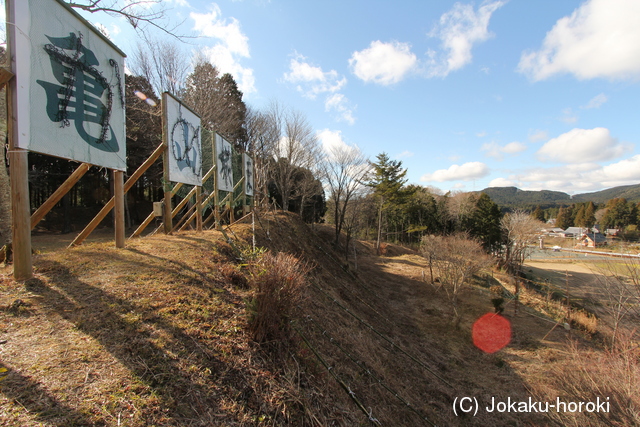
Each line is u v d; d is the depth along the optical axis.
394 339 9.38
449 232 41.06
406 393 6.23
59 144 3.63
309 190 26.67
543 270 29.86
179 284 3.92
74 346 2.43
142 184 23.95
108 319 2.85
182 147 6.77
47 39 3.45
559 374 8.13
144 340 2.72
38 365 2.15
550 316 16.23
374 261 25.72
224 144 9.81
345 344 5.92
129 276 3.79
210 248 5.80
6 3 3.03
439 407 6.69
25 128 3.18
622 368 6.63
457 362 10.18
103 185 22.50
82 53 3.98
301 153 24.94
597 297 19.56
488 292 19.34
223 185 9.64
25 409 1.79
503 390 8.67
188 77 19.08
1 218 4.35
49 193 21.08
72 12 3.79
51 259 3.90
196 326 3.22
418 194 41.28
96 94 4.27
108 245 5.06
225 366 2.90
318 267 11.12
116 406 2.02
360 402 4.22
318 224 33.09
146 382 2.31
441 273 18.02
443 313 15.02
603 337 13.02
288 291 3.74
